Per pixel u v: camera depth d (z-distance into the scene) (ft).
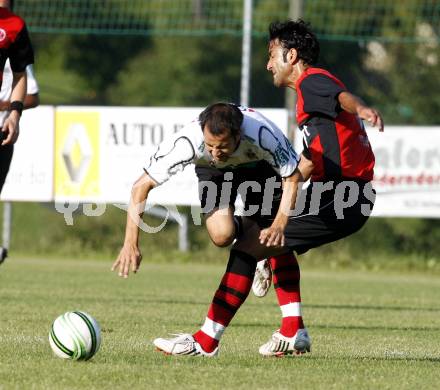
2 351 64.69
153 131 151.43
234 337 78.23
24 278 132.77
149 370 57.88
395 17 256.93
